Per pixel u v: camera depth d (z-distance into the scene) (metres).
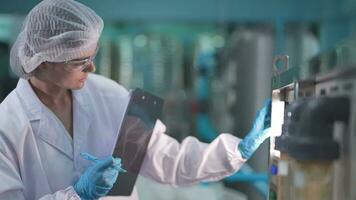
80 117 1.48
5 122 1.35
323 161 0.78
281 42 3.70
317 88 0.83
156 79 5.58
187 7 3.67
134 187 1.53
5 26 4.48
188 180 1.58
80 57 1.32
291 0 3.69
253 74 3.83
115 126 1.53
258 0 3.68
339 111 0.73
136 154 1.48
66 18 1.34
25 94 1.42
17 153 1.35
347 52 0.69
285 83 1.03
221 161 1.52
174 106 5.44
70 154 1.44
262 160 3.30
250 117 3.84
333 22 3.70
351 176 0.71
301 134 0.82
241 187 3.52
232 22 4.11
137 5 3.65
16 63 1.40
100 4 3.62
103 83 1.58
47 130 1.41
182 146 1.56
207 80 4.84
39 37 1.32
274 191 1.09
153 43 5.56
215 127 4.75
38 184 1.38
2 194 1.27
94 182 1.28
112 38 5.44
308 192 0.80
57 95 1.45
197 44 5.54
